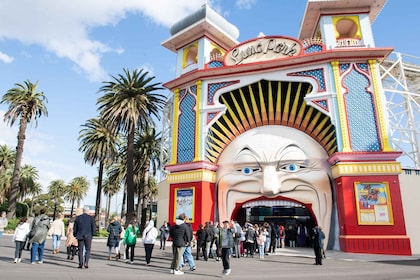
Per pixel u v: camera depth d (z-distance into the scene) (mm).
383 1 21547
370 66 20219
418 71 28797
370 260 15516
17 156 34344
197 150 22391
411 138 25984
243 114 23062
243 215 24438
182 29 26422
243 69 22625
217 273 10391
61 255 14445
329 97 20109
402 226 17125
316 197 19859
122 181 45969
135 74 30734
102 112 30594
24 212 51094
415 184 20594
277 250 20578
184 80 24672
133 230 13172
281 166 20703
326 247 18734
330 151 20203
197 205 21281
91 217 10758
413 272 11305
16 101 35188
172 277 9047
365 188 17969
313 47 21734
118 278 8406
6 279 7512
